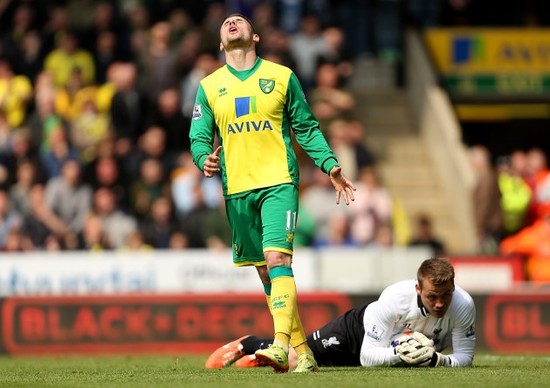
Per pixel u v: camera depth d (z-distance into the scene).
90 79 67.25
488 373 27.38
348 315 30.97
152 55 66.06
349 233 59.56
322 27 73.31
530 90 76.44
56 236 59.00
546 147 82.44
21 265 54.12
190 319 49.38
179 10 71.12
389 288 29.59
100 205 58.62
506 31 76.44
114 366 35.03
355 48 75.25
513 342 48.59
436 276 28.16
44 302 49.19
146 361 38.91
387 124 73.12
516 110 81.56
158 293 49.44
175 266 54.12
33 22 69.69
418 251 55.25
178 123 64.44
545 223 63.53
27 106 65.31
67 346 49.12
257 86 28.36
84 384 25.77
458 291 29.56
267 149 28.30
